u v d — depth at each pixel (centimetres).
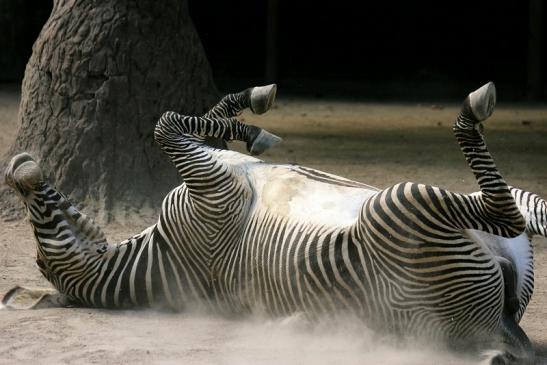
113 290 1073
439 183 2039
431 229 848
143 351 918
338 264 902
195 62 1706
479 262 855
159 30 1664
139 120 1634
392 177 2116
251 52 4956
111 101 1625
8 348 932
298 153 2517
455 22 4762
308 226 936
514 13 4681
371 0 4847
